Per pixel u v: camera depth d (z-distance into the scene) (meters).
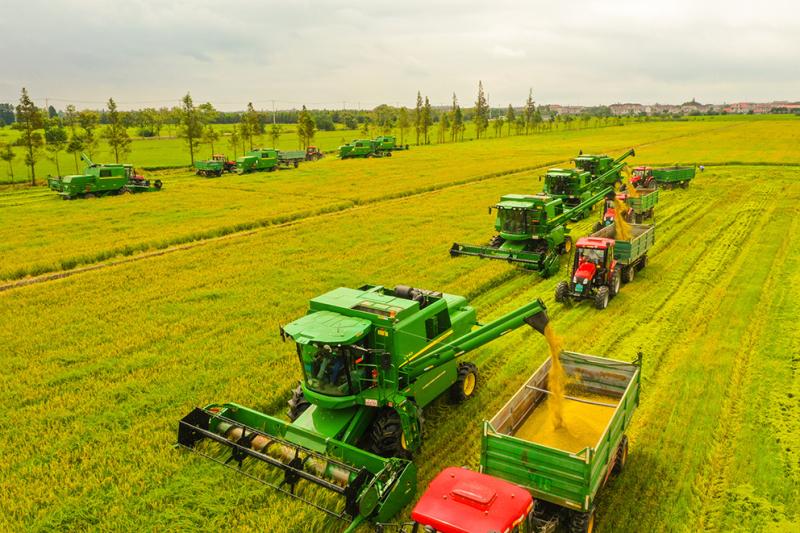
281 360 15.47
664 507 9.64
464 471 8.05
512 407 10.27
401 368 10.84
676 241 28.14
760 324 17.38
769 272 22.56
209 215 38.66
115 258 28.52
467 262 25.00
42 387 14.23
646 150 81.19
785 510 9.52
